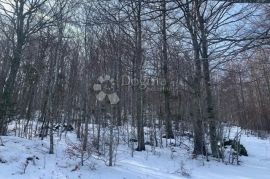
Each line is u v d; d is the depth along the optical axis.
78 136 16.50
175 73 14.12
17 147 12.87
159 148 16.69
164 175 11.85
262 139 28.47
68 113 20.11
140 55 13.94
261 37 3.29
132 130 17.64
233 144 16.94
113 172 11.57
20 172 10.55
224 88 16.77
